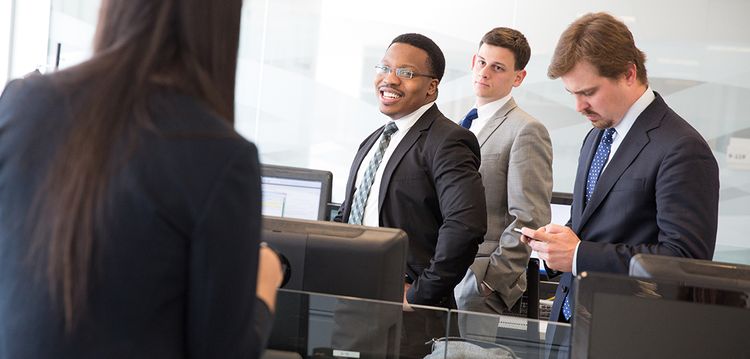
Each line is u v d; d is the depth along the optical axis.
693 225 2.08
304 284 1.76
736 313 1.30
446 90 5.76
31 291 1.03
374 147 2.86
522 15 5.66
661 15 5.61
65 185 1.00
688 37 5.61
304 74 5.88
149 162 1.02
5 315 1.05
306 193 2.96
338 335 1.58
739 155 5.60
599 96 2.23
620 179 2.24
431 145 2.68
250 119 5.92
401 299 1.77
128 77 1.04
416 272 2.66
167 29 1.07
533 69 5.67
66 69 1.09
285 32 5.88
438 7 5.74
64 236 1.00
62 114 1.04
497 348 1.53
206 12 1.08
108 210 1.01
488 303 3.19
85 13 5.75
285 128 5.91
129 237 1.02
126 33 1.06
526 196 3.14
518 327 1.52
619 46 2.19
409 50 2.75
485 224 2.62
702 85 5.62
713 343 1.31
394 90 2.74
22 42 5.66
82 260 1.01
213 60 1.09
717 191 2.16
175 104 1.05
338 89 5.86
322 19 5.85
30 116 1.06
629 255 2.09
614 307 1.32
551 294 3.39
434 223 2.70
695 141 2.15
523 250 3.12
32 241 1.03
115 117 1.02
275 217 1.82
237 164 1.04
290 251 1.77
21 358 1.03
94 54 1.08
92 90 1.03
